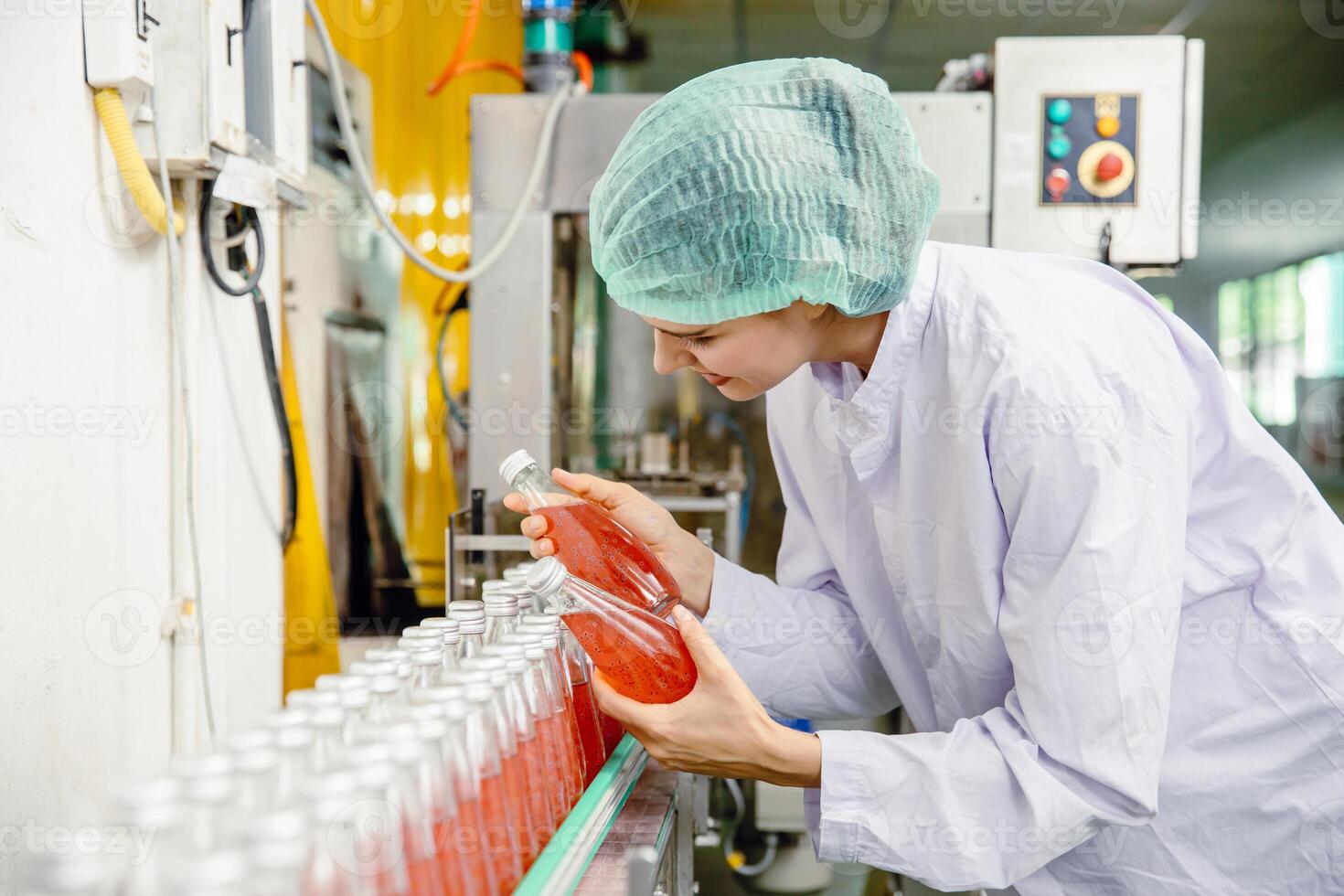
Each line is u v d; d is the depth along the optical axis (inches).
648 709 31.6
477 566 64.7
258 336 59.1
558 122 69.4
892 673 44.3
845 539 43.9
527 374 69.9
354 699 24.1
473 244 70.2
